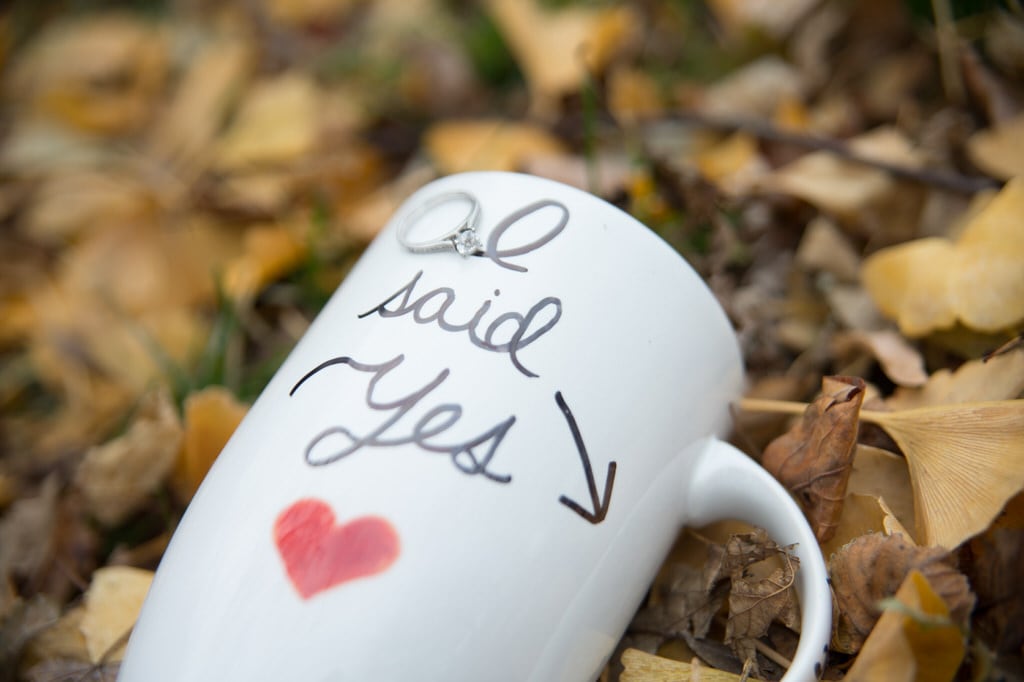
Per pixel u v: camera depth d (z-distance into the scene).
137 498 0.34
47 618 0.31
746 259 0.37
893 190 0.36
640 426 0.25
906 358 0.31
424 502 0.24
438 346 0.25
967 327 0.31
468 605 0.23
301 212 0.44
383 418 0.24
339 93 0.52
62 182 0.50
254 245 0.41
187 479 0.34
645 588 0.27
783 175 0.37
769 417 0.31
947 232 0.35
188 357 0.41
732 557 0.27
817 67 0.43
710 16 0.49
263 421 0.26
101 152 0.52
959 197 0.35
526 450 0.24
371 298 0.27
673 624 0.28
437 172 0.43
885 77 0.41
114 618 0.30
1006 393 0.28
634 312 0.26
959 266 0.31
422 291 0.26
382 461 0.24
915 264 0.32
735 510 0.27
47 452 0.40
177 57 0.58
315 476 0.24
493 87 0.51
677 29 0.49
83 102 0.53
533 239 0.26
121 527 0.35
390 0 0.56
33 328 0.44
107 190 0.49
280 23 0.57
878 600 0.26
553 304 0.25
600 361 0.25
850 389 0.27
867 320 0.33
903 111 0.39
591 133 0.39
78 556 0.34
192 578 0.24
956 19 0.40
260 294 0.42
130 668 0.24
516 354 0.25
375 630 0.23
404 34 0.54
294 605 0.23
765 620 0.27
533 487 0.24
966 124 0.37
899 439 0.28
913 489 0.28
